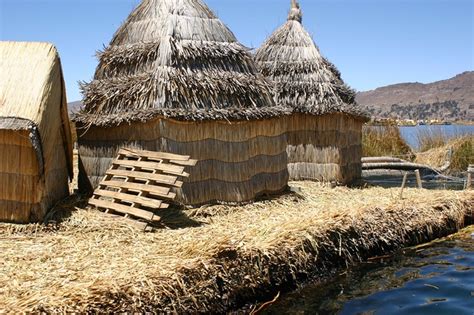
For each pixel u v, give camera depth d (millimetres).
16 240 8797
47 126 9539
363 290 9102
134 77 11016
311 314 8156
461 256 10781
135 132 10719
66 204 10266
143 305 6871
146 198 9758
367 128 25156
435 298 8695
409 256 10797
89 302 6484
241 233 8961
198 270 7629
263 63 14758
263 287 8555
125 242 8797
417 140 26484
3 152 9336
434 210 12141
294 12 15398
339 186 14148
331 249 9781
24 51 10047
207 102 10945
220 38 11742
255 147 11719
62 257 8016
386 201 12047
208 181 10836
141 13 12008
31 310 6086
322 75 14414
